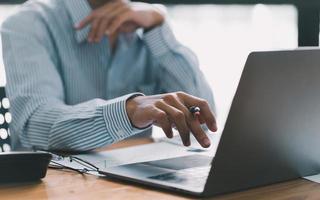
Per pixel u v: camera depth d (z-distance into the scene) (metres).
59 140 1.15
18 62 1.62
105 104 1.12
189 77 1.94
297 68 0.71
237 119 0.68
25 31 1.73
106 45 1.93
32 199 0.74
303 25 1.89
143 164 0.90
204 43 2.25
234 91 0.66
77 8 1.87
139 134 1.25
